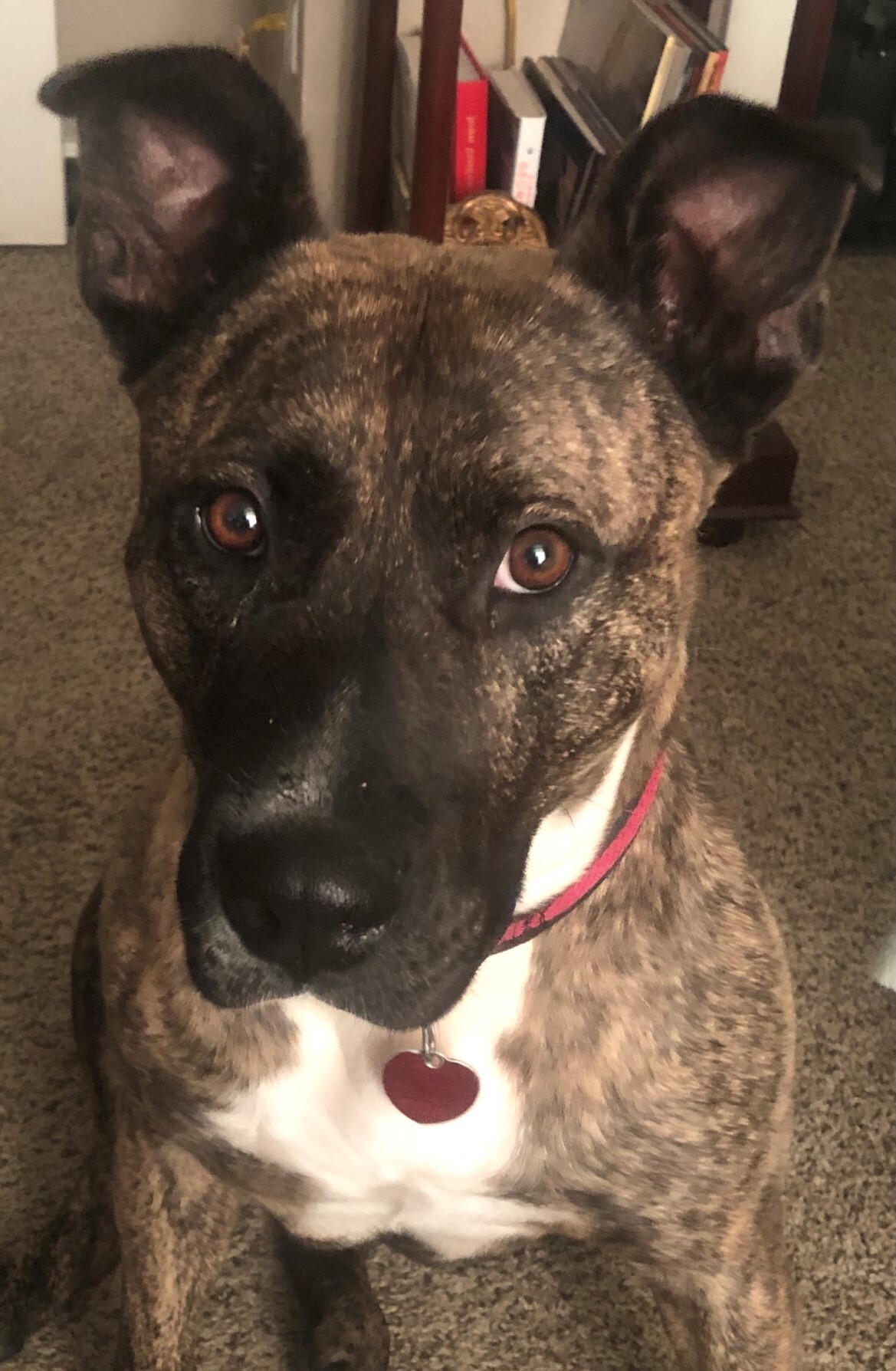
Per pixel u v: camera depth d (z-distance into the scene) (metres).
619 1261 0.75
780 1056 0.60
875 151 0.54
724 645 1.10
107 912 0.64
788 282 0.55
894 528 1.22
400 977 0.49
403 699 0.49
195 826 0.51
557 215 1.17
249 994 0.51
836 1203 0.77
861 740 1.02
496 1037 0.58
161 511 0.54
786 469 1.17
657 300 0.55
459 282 0.53
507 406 0.50
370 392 0.50
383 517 0.49
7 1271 0.72
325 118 1.27
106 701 1.01
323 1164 0.61
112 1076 0.65
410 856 0.49
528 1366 0.72
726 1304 0.61
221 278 0.56
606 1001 0.58
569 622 0.52
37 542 1.14
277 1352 0.72
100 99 0.54
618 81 1.12
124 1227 0.64
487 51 1.29
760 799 0.97
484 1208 0.62
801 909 0.90
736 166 0.53
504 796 0.52
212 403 0.53
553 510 0.50
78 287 0.58
